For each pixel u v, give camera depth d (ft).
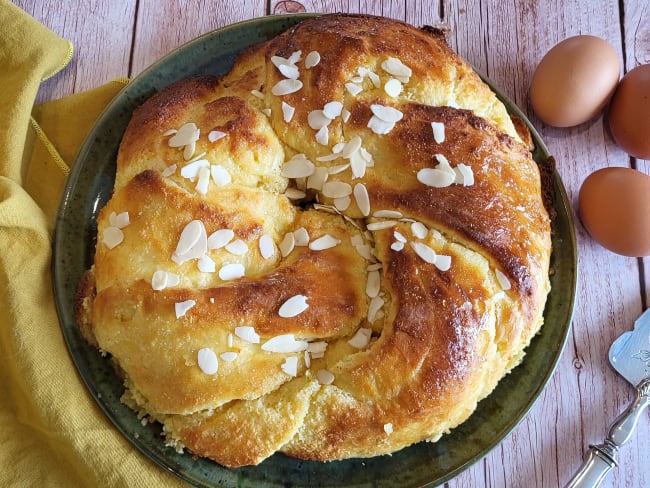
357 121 1.02
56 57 1.26
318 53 1.06
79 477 1.05
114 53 1.34
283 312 0.93
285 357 0.94
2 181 1.13
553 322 1.13
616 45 1.40
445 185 0.99
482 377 0.97
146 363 0.94
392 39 1.08
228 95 1.10
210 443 0.94
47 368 1.04
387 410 0.93
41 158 1.24
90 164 1.15
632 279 1.28
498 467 1.19
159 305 0.93
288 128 1.03
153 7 1.36
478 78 1.14
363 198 1.00
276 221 1.02
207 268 0.95
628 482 1.20
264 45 1.17
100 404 1.02
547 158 1.19
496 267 0.97
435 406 0.93
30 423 1.07
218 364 0.91
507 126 1.13
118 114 1.17
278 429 0.93
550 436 1.21
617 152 1.33
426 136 1.00
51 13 1.34
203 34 1.29
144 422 1.02
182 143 1.01
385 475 1.05
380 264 0.99
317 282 0.96
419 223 0.99
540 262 1.01
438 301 0.93
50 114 1.26
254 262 0.98
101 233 1.02
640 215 1.15
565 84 1.21
